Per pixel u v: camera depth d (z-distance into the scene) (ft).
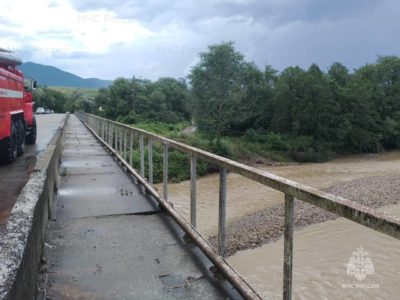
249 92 184.55
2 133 28.35
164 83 276.82
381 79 214.48
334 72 211.00
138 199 22.27
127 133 37.47
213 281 12.20
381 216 6.14
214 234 45.39
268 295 30.63
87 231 16.70
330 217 52.95
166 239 15.85
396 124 185.16
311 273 35.86
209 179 91.04
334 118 170.09
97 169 32.91
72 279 12.28
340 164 140.15
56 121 119.34
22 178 25.48
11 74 31.24
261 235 47.39
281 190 9.00
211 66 158.51
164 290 11.65
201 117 164.25
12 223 9.17
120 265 13.34
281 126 175.94
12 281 6.25
